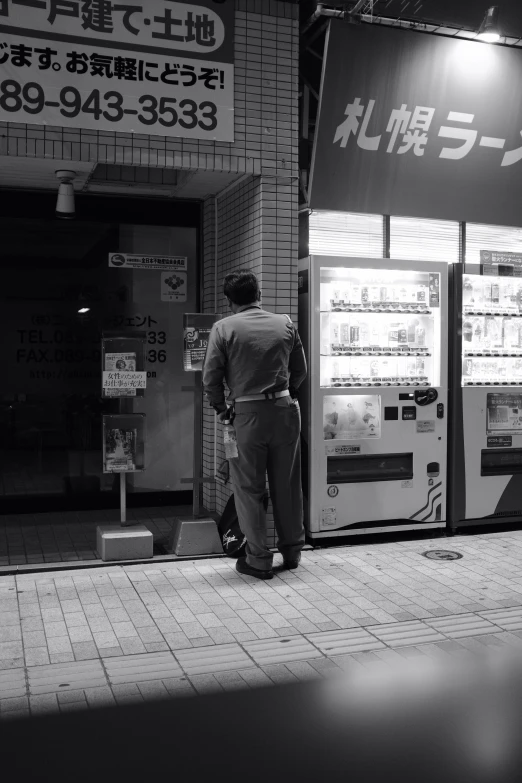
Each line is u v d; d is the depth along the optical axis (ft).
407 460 20.02
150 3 17.10
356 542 19.97
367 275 19.63
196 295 23.00
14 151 16.43
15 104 16.31
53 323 21.89
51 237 21.67
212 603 15.06
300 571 17.28
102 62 16.84
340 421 19.44
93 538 19.60
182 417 23.25
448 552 18.90
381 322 19.88
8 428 21.72
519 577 16.80
